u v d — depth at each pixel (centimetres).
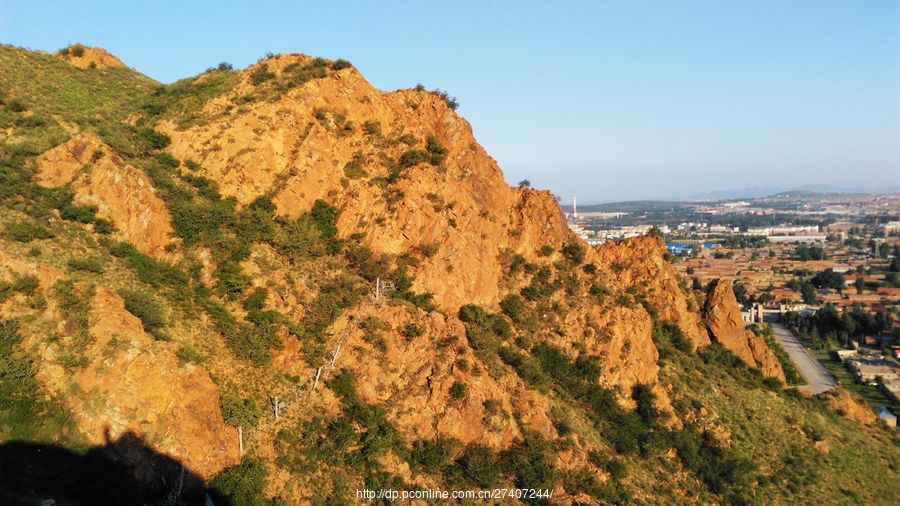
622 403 5828
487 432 4519
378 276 5188
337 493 3850
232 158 5394
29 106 5534
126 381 3528
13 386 3381
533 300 6134
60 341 3603
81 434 3359
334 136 5866
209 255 4738
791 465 5997
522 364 5341
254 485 3681
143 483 3353
